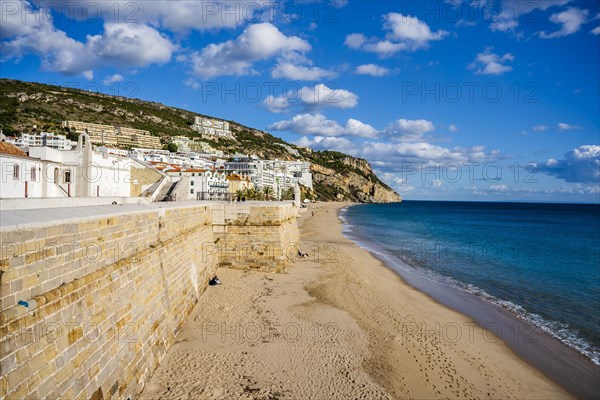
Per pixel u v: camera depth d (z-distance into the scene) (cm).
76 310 938
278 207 3075
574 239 7138
